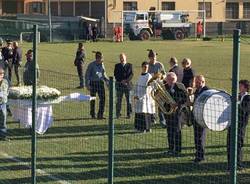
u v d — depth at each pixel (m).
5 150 14.43
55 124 17.55
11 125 17.17
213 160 13.11
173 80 12.95
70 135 16.16
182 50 49.25
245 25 76.62
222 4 79.31
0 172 12.54
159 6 77.31
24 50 41.50
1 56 22.98
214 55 44.31
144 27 64.69
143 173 12.33
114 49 50.00
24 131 16.45
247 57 42.62
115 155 13.80
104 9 72.94
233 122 7.23
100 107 18.50
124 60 18.36
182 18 66.50
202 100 10.27
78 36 62.50
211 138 14.95
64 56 42.66
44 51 47.28
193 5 78.62
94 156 13.77
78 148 14.60
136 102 16.06
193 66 35.84
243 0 83.25
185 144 14.46
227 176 11.98
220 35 73.88
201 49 50.75
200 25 67.88
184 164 12.93
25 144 15.02
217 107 9.99
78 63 25.02
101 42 60.62
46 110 15.98
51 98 15.85
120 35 61.72
